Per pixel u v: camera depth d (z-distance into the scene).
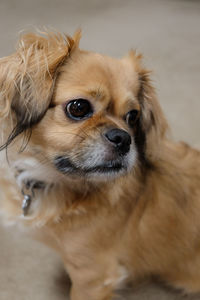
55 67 0.46
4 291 0.56
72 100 0.45
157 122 0.54
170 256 0.54
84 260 0.51
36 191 0.50
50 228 0.50
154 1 1.96
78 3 1.76
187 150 0.56
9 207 0.51
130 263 0.54
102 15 1.64
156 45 1.30
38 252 0.61
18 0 1.67
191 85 1.03
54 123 0.46
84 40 1.32
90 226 0.49
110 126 0.46
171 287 0.59
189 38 1.39
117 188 0.49
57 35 0.48
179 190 0.52
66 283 0.58
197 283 0.56
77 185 0.49
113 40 1.33
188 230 0.53
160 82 1.04
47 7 1.64
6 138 0.48
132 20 1.60
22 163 0.49
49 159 0.47
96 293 0.53
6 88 0.47
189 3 1.96
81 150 0.45
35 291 0.57
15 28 1.31
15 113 0.47
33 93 0.46
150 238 0.52
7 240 0.62
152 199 0.51
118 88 0.47
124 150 0.46
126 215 0.50
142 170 0.52
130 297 0.58
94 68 0.46
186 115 0.89
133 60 0.52
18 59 0.47
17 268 0.59
